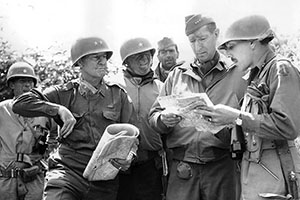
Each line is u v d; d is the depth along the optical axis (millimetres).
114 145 4672
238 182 5051
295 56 8852
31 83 6438
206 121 4551
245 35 4215
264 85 4199
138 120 5500
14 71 6375
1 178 6230
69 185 4957
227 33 4324
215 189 4988
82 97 5156
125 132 4715
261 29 4219
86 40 5121
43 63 8359
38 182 6363
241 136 4316
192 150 5020
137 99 5809
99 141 5012
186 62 5285
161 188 5805
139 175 5738
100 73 5125
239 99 4984
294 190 4074
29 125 6312
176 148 5125
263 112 4172
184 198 5051
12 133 6266
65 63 8398
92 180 4906
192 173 5035
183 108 4484
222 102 5000
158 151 5758
